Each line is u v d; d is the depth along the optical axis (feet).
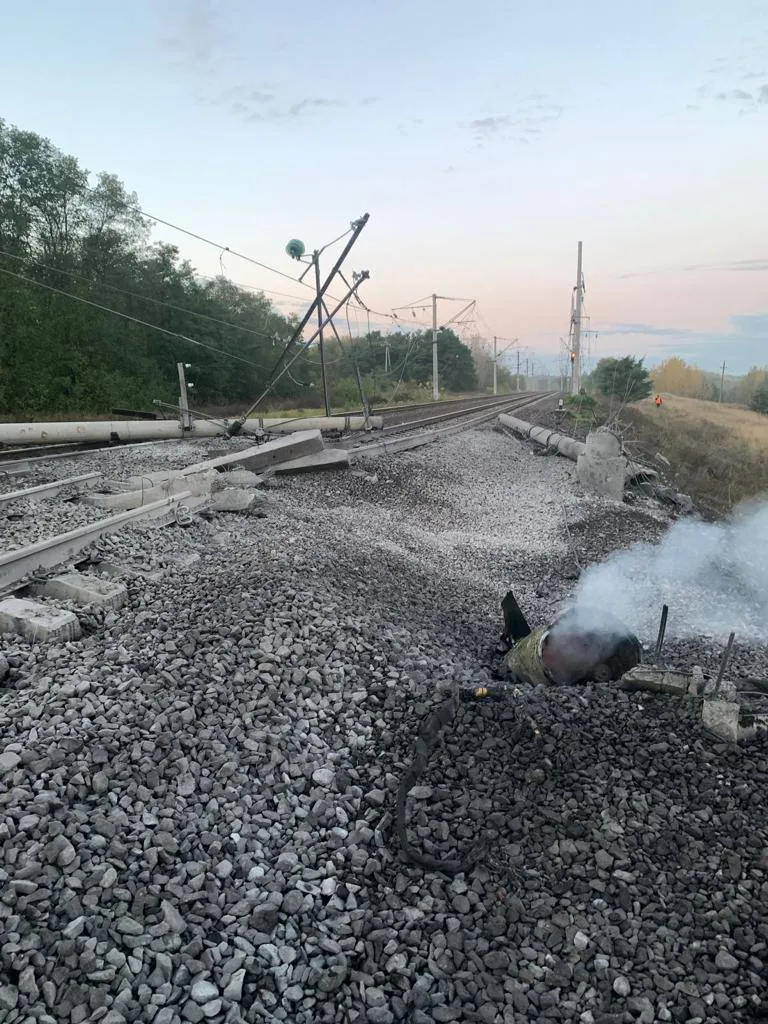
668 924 11.49
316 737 15.52
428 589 28.73
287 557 24.14
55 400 86.84
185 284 128.57
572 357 148.05
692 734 15.93
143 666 16.89
